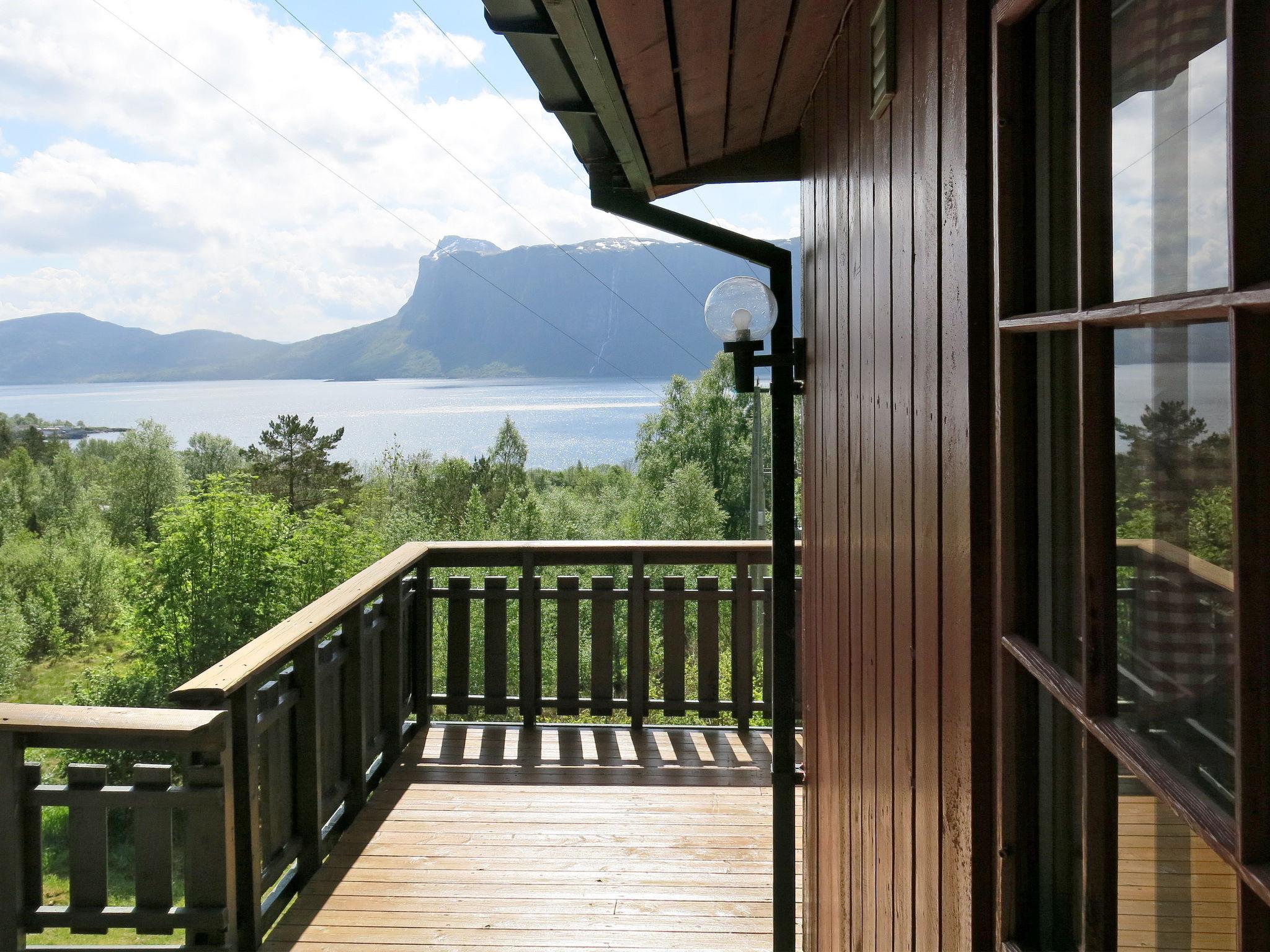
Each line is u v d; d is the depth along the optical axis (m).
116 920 2.41
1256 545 0.52
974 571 1.04
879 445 1.63
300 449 43.59
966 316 1.05
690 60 1.89
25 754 2.43
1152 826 0.69
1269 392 0.52
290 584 25.94
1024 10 0.89
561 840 3.36
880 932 1.63
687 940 2.75
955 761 1.13
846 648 2.03
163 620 25.53
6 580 41.69
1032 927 0.97
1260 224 0.52
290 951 2.68
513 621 18.84
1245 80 0.52
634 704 4.46
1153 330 0.69
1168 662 0.66
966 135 1.04
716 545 4.44
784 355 2.79
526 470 59.97
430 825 3.48
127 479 49.75
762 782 3.88
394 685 4.04
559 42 1.63
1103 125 0.76
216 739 2.44
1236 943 0.56
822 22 1.88
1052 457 0.93
